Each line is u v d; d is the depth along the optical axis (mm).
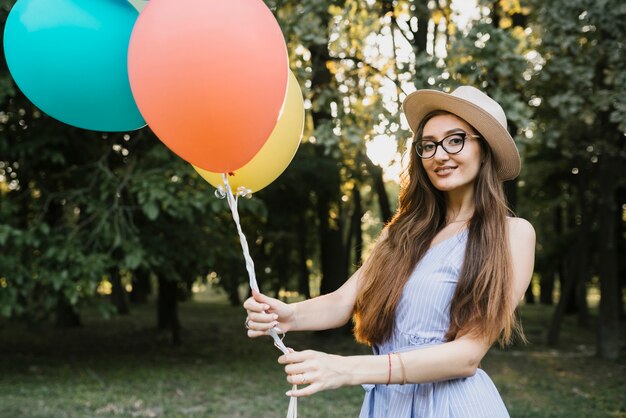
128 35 1907
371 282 1946
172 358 9781
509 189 9078
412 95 1914
